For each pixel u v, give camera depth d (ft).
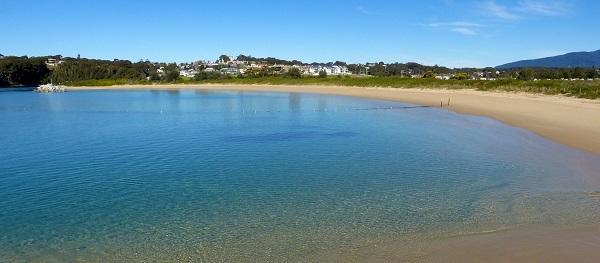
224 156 69.41
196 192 48.93
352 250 32.30
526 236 33.27
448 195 45.70
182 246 33.99
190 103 201.67
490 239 33.04
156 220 40.06
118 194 48.78
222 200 45.70
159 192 49.21
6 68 453.17
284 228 37.24
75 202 46.09
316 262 30.50
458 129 96.17
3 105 203.41
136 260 31.78
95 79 504.02
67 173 59.36
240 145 79.82
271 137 89.25
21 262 31.91
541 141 75.66
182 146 79.71
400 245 32.81
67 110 171.94
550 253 29.89
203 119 128.98
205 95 275.80
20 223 39.88
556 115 107.65
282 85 371.56
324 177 54.65
